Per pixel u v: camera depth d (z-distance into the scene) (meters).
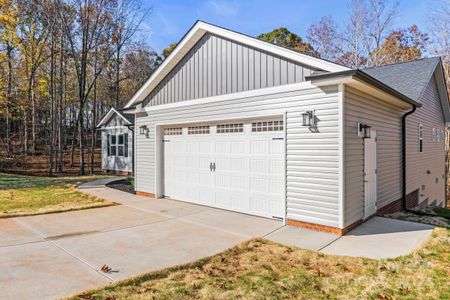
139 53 28.31
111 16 18.86
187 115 8.38
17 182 12.98
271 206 6.59
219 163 7.69
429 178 12.99
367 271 3.82
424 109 11.95
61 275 3.68
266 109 6.50
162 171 9.49
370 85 5.57
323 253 4.47
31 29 19.03
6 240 5.09
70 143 29.69
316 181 5.65
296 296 3.20
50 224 6.17
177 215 6.99
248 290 3.31
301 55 5.80
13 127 26.36
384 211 7.61
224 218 6.67
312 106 5.71
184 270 3.86
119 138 17.62
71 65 22.91
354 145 5.78
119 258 4.28
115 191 10.69
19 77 21.73
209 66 7.75
